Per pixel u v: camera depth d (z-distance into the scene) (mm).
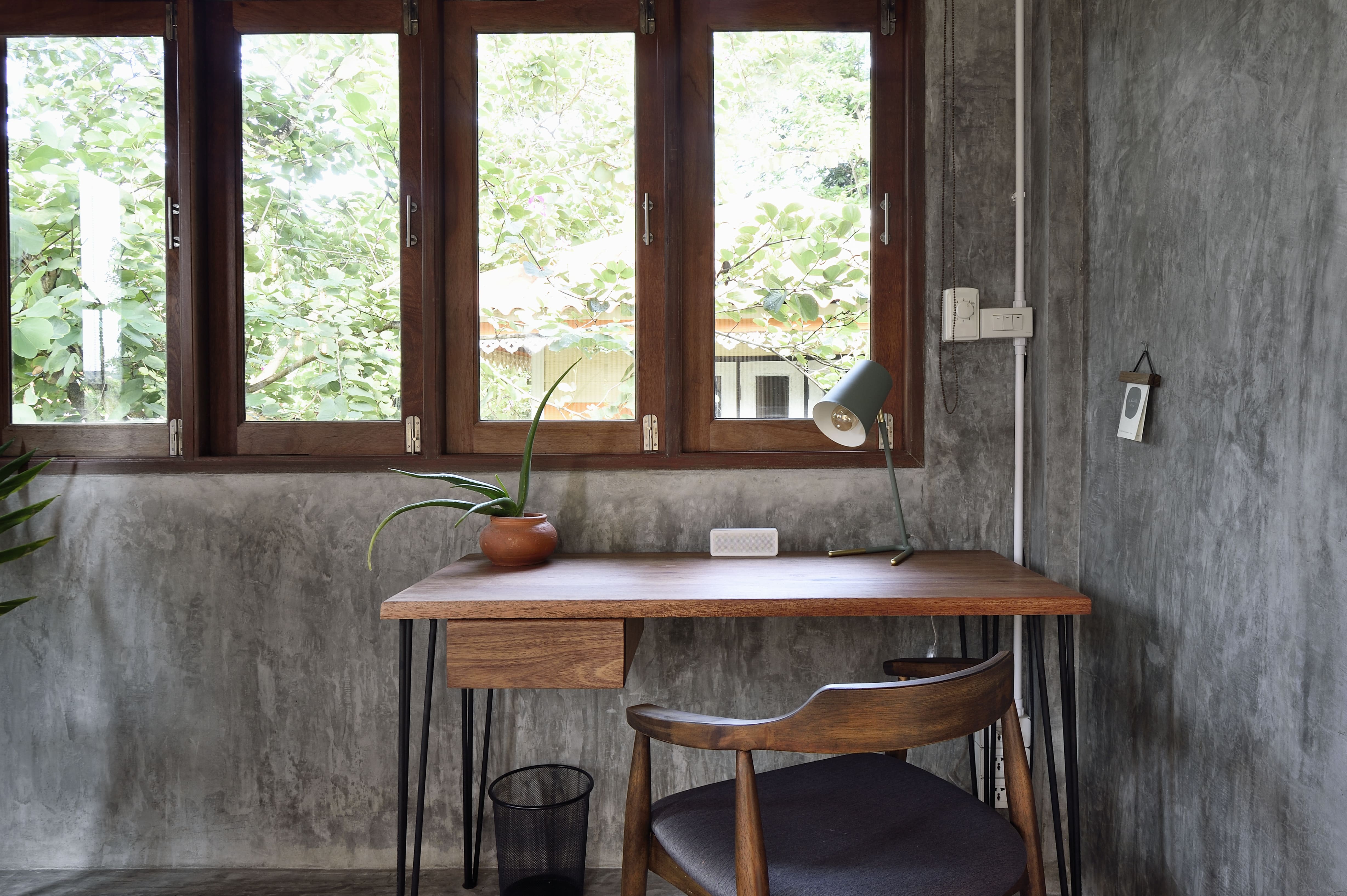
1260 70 1270
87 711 2064
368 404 2129
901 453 2102
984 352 2061
